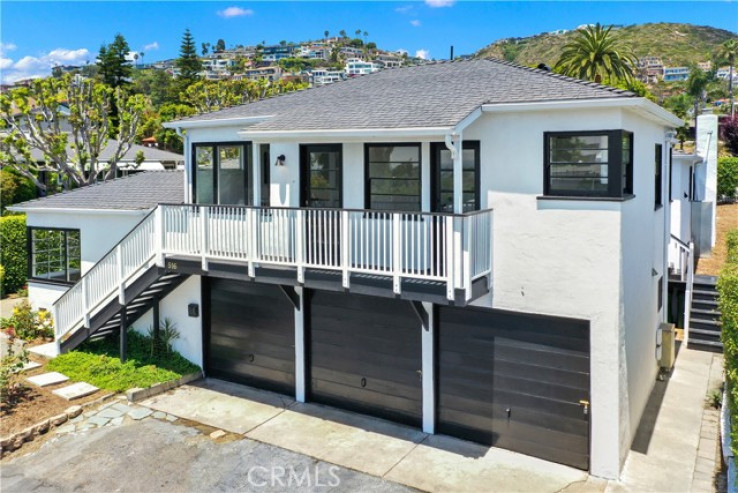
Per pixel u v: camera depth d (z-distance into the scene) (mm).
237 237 11156
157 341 13844
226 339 13133
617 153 8750
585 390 9203
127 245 12781
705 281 15727
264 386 12648
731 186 32812
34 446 10141
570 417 9336
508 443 9906
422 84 12422
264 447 10062
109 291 13109
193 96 44750
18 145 25031
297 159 11695
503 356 9867
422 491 8664
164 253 12086
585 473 9141
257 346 12672
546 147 9227
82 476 9188
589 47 39281
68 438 10406
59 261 16672
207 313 13344
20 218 21297
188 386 12836
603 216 8859
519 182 9453
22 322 15898
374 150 10938
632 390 9930
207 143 13289
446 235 8992
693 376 12977
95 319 13516
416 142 10461
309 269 10422
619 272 8812
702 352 14539
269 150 12211
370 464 9461
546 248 9312
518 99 9430
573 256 9117
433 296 9234
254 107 13570
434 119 9242
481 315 10016
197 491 8766
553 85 10227
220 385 12930
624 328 9188
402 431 10633
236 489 8805
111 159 28312
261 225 10859
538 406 9602
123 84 63438
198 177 13594
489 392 10023
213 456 9758
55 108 25672
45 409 11344
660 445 9906
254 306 12641
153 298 13836
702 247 20812
